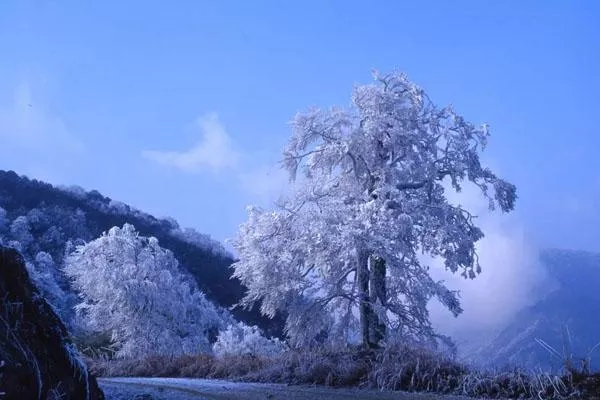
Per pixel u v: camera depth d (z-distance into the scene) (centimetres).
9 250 705
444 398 902
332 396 980
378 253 1633
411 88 1877
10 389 582
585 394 803
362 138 1805
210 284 8719
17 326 650
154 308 3194
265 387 1174
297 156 1978
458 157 1856
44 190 10125
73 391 696
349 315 1842
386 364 1138
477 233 1811
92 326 3206
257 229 1817
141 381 1411
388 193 1753
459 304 1795
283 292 1770
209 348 3234
